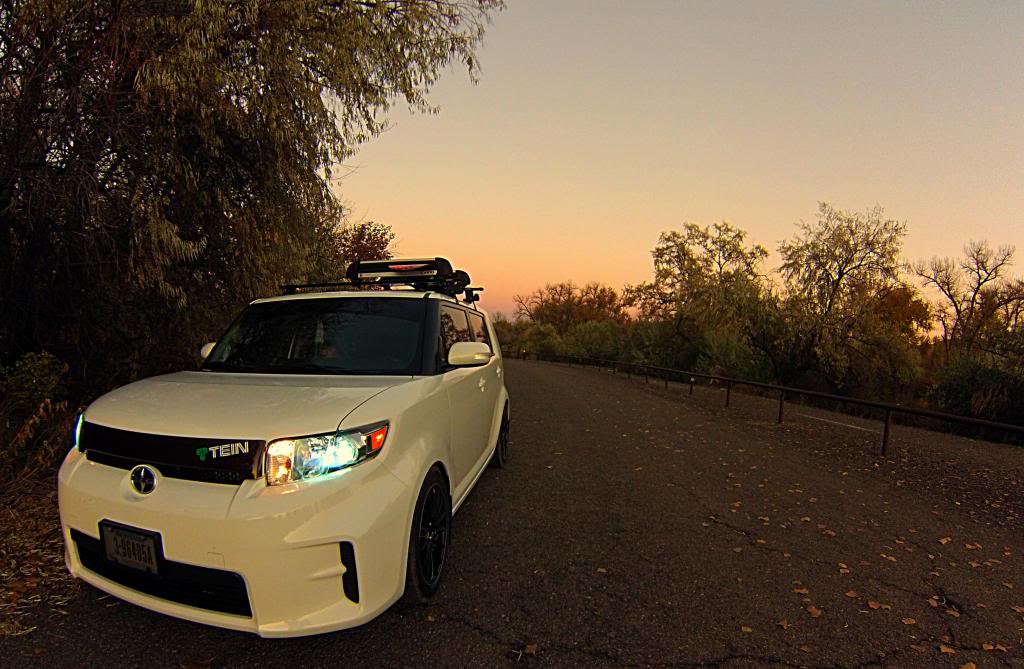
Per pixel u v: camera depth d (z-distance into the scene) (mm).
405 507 2609
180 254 5508
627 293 38250
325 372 3373
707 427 9672
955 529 4535
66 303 6152
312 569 2262
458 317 4504
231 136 6285
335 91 6703
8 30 4879
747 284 23016
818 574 3525
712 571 3527
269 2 5590
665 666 2475
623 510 4727
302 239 7816
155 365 7332
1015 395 14125
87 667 2352
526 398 13922
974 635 2824
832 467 6738
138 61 5141
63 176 5176
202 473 2326
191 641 2559
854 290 21484
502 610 2943
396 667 2412
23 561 3311
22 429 4398
